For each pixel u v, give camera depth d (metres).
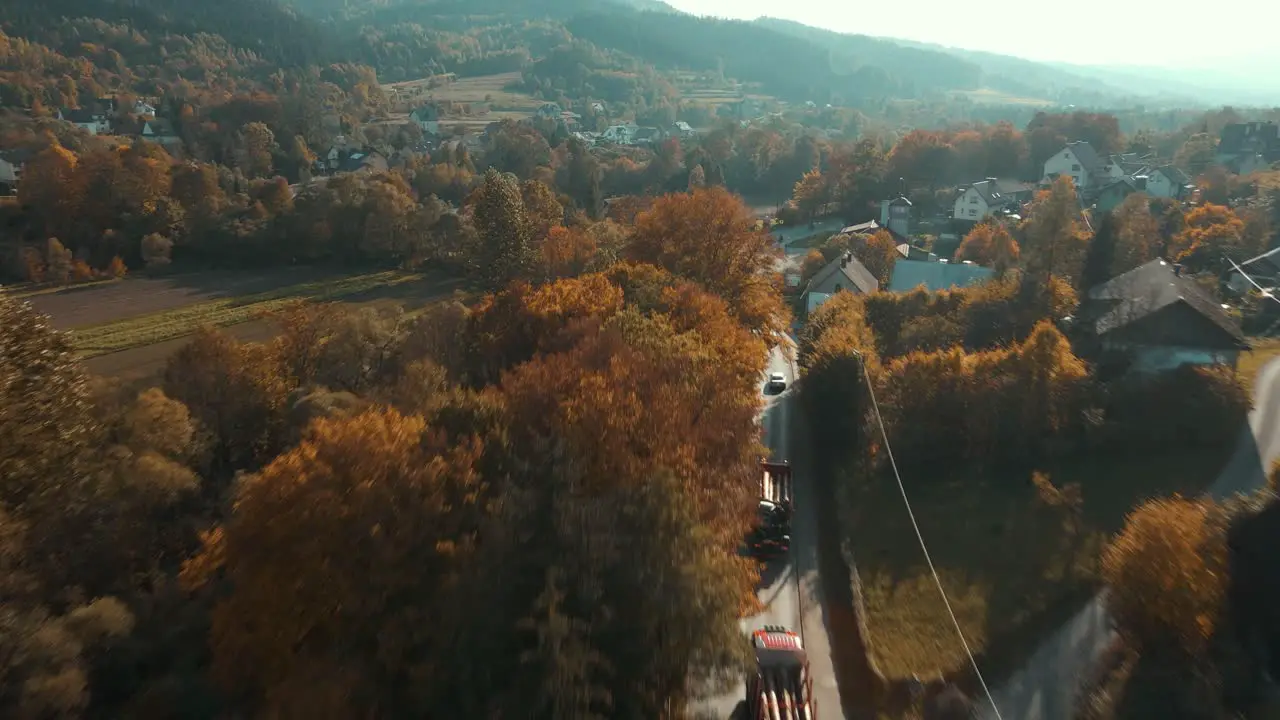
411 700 15.64
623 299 35.31
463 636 15.35
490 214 67.19
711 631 15.80
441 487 17.86
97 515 26.28
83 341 65.44
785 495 31.36
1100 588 25.62
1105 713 20.56
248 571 17.14
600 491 18.20
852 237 85.25
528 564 16.08
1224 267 60.06
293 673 16.36
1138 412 34.62
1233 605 21.34
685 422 22.62
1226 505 23.62
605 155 176.12
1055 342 33.94
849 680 23.19
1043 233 49.66
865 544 29.89
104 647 21.02
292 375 40.69
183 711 19.23
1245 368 41.88
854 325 42.50
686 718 17.19
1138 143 136.62
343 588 16.41
